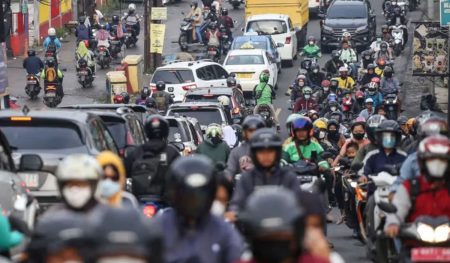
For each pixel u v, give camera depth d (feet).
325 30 341.41
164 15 291.58
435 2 399.85
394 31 330.54
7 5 263.90
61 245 37.17
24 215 79.41
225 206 66.69
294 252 38.29
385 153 95.86
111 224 34.17
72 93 269.64
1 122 95.25
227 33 342.85
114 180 66.28
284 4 345.51
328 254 46.09
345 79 241.96
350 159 119.03
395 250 84.23
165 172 81.35
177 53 327.47
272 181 67.77
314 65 250.98
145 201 81.05
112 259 33.83
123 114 117.91
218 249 47.75
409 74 298.97
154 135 82.12
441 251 67.51
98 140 98.02
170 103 216.33
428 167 67.92
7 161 86.63
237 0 424.87
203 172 46.96
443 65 229.04
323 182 93.56
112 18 365.61
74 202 53.36
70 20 367.25
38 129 95.09
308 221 52.08
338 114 193.16
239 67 276.21
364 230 102.73
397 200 69.87
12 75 284.41
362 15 345.10
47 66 246.88
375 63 289.12
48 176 92.27
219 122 184.85
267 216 37.65
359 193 102.58
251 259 38.78
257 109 182.19
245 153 90.79
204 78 249.34
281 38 325.21
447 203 69.00
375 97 219.61
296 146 99.91
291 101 245.45
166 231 47.83
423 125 89.97
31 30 328.70
